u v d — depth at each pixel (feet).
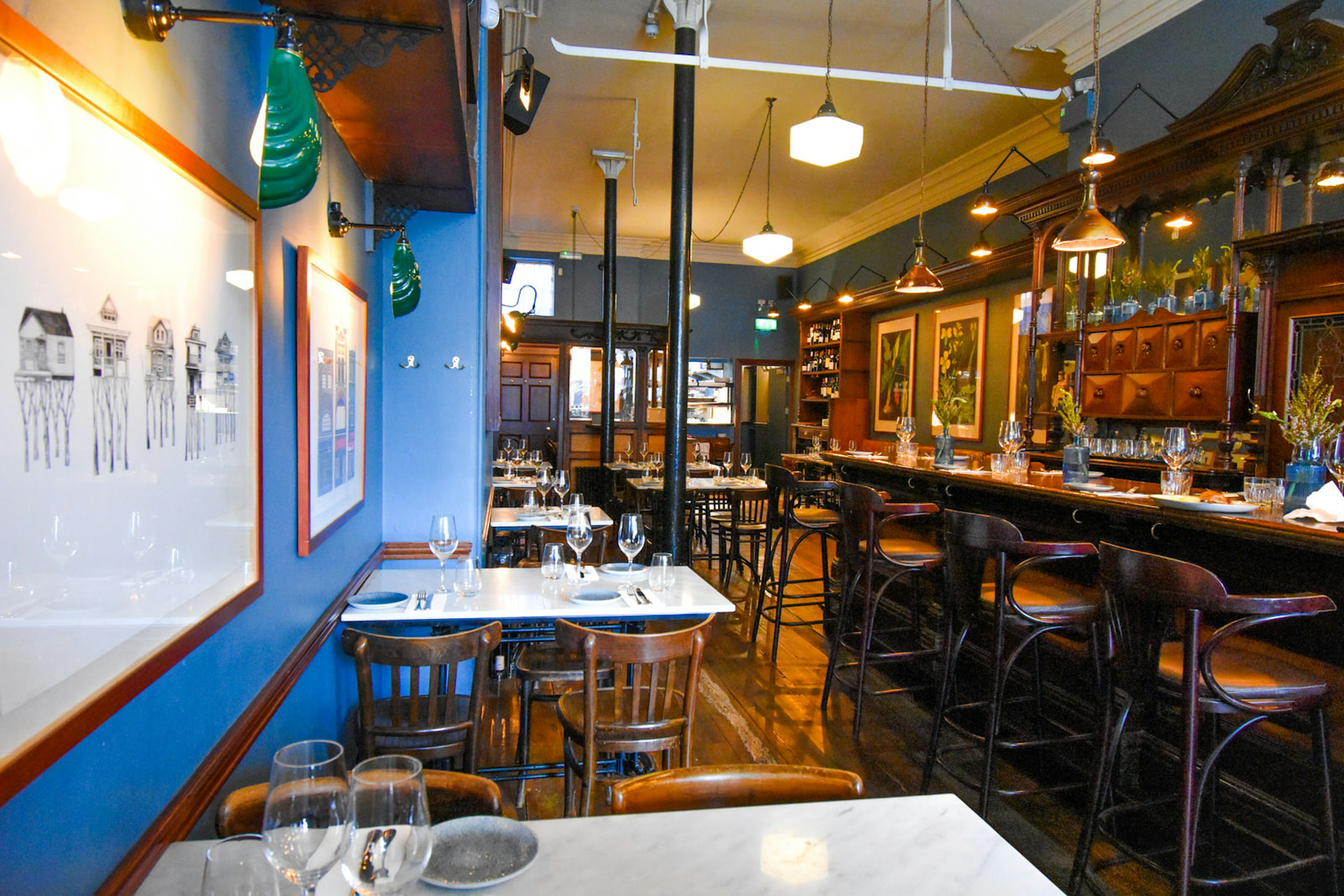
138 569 3.55
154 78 3.83
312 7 4.82
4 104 2.56
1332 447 7.57
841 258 36.17
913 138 24.22
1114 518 9.78
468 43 7.43
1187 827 6.25
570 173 29.27
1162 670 6.61
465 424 11.46
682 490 16.20
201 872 3.61
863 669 11.27
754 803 4.43
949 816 4.13
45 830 2.88
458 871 3.47
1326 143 13.29
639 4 17.28
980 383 26.11
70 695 2.99
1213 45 15.33
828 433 35.83
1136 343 16.78
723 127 23.85
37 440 2.78
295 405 6.52
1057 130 22.02
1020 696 11.47
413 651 6.47
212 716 4.61
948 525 9.32
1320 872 7.19
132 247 3.51
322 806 2.90
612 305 29.22
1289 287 13.55
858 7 17.15
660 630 16.10
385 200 10.18
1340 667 7.18
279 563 6.04
